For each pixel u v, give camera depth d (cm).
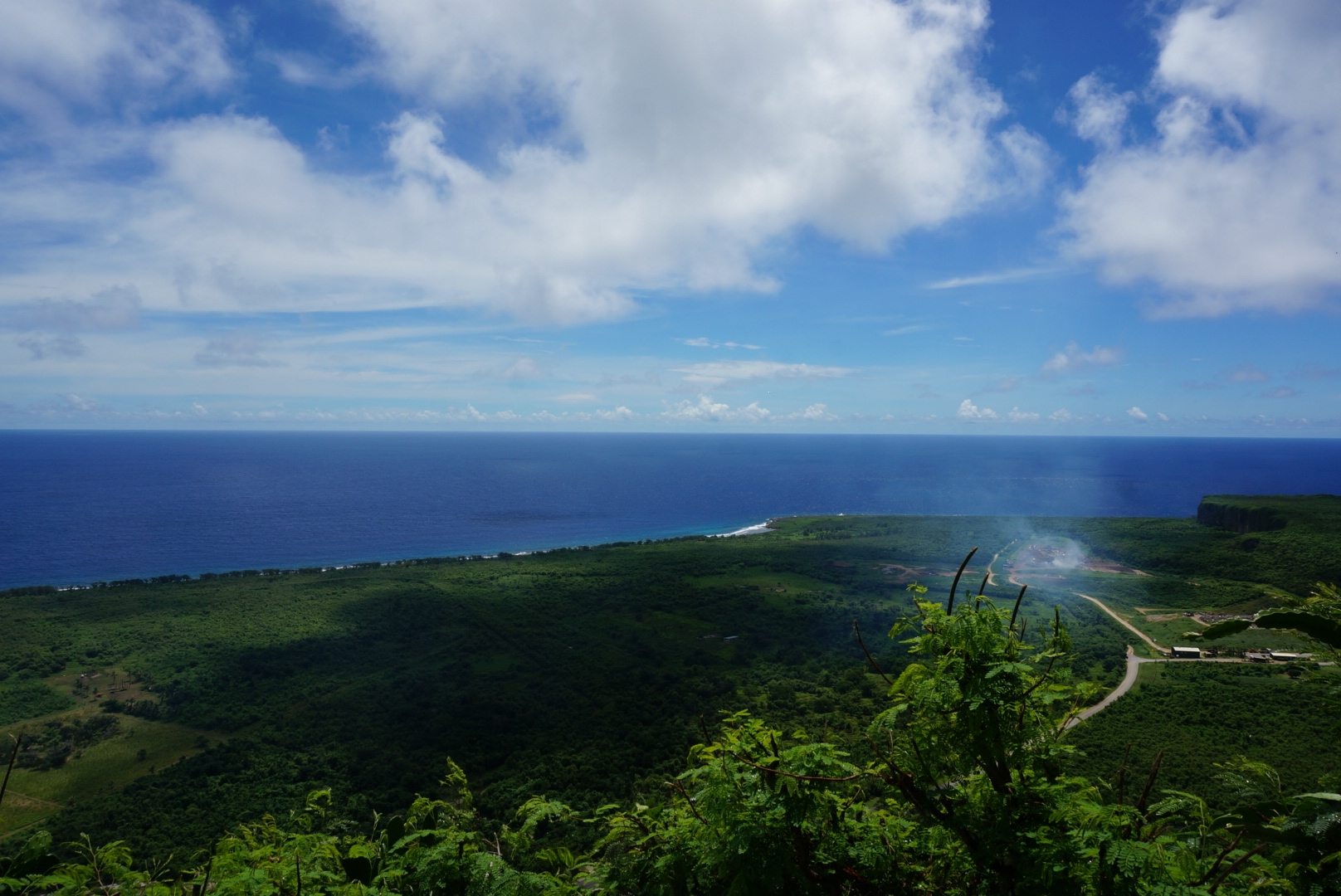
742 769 324
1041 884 277
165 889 328
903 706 318
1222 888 281
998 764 310
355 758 4334
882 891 323
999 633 309
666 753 4153
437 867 321
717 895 347
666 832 346
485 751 4359
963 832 303
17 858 340
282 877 329
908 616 332
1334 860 264
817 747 323
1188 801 298
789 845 315
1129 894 257
